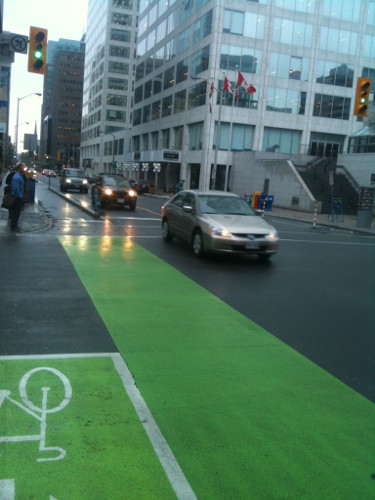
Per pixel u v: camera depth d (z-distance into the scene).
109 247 12.07
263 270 10.27
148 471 3.04
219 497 2.84
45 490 2.82
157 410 3.84
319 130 51.78
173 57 59.94
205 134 49.16
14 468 3.00
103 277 8.71
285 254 12.78
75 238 13.29
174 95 59.38
